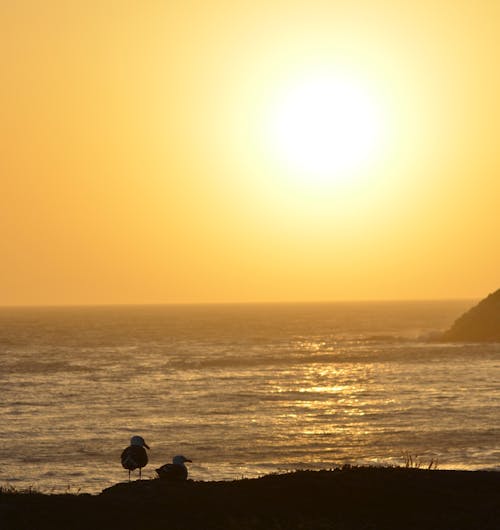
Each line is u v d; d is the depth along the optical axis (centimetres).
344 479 6334
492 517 5619
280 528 5331
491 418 13588
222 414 14700
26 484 9294
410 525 5488
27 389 19012
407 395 16838
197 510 5684
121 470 10075
